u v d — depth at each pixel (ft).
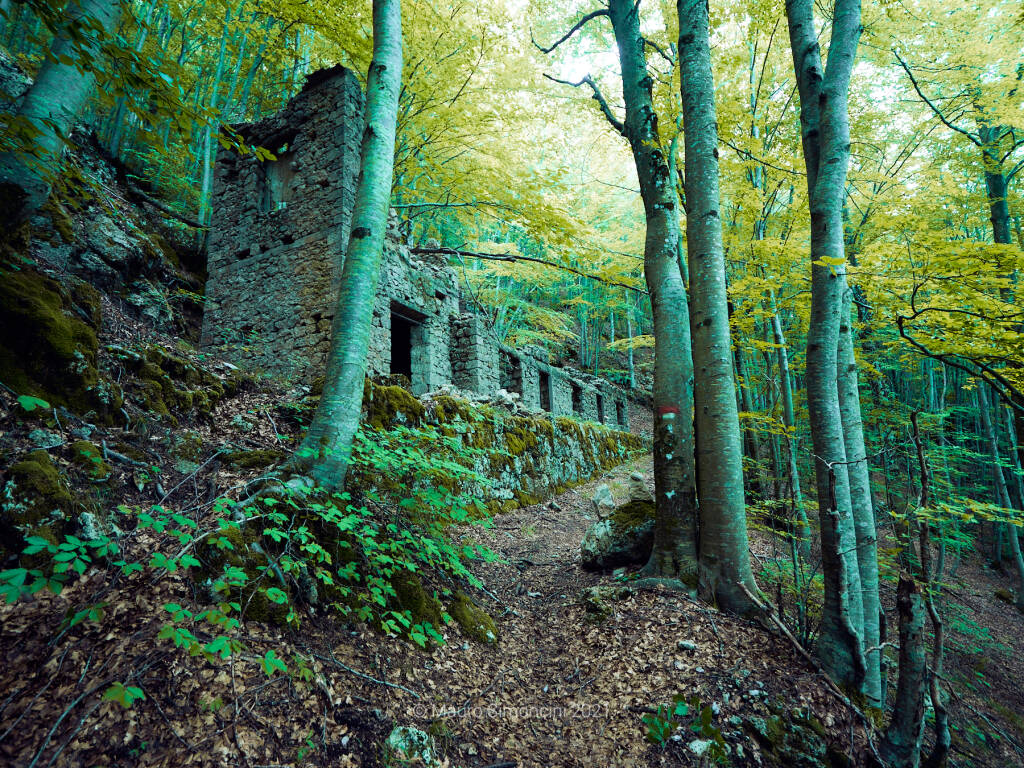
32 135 9.75
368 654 9.01
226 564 8.42
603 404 58.44
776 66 25.62
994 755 15.30
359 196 13.61
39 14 8.05
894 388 44.14
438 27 26.45
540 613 14.11
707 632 11.23
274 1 23.17
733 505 12.89
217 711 6.46
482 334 35.32
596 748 8.65
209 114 10.59
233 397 17.17
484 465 23.65
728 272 26.43
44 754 5.31
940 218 27.14
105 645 6.64
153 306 21.40
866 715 9.66
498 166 28.89
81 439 10.32
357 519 9.32
